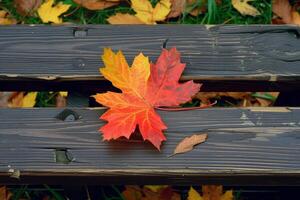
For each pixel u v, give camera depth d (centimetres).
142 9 118
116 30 89
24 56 88
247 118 83
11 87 90
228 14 120
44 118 84
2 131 83
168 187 105
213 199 104
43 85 89
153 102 84
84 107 85
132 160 81
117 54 83
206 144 82
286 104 99
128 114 82
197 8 120
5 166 81
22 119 84
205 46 88
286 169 80
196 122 83
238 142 82
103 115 82
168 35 89
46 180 84
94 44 89
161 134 81
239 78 87
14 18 120
